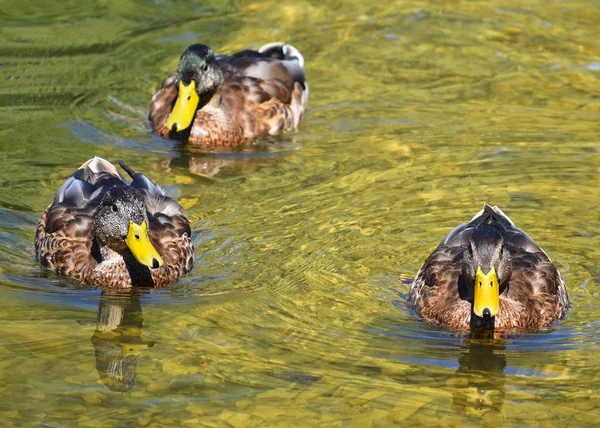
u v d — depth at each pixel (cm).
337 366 1161
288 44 2181
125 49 2172
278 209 1567
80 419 1052
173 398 1092
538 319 1269
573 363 1184
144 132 1867
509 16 2373
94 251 1407
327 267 1403
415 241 1475
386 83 2061
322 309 1298
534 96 1989
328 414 1064
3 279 1380
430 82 2061
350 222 1527
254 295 1331
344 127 1886
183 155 1791
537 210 1562
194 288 1361
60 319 1277
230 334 1233
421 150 1772
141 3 2391
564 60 2153
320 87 2050
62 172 1678
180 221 1455
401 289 1359
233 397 1092
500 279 1234
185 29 2280
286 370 1151
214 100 1862
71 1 2380
